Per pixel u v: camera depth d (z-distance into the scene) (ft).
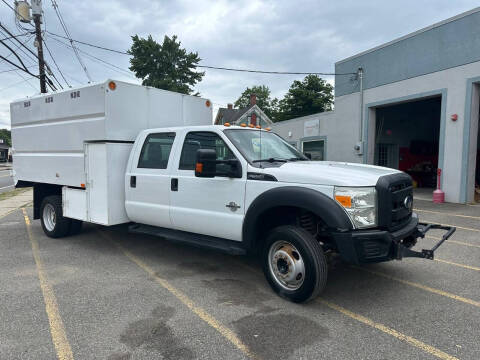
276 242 13.10
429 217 28.99
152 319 11.58
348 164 15.07
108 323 11.32
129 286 14.48
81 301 13.00
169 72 120.67
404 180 13.30
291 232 12.39
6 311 12.18
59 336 10.53
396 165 58.29
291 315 11.87
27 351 9.75
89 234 23.93
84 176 19.30
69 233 22.67
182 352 9.69
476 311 12.11
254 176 13.57
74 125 19.65
